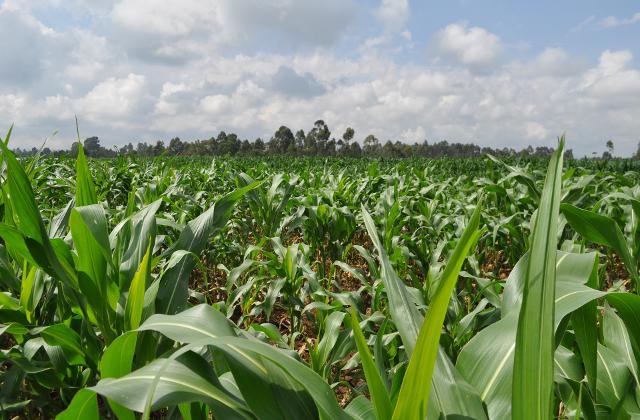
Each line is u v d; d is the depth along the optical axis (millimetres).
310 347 2281
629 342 1967
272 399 1175
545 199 862
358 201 7340
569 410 1809
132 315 1831
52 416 2322
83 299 2027
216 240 5137
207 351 1916
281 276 3404
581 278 1595
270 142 107062
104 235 1889
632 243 3455
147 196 5809
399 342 2475
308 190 8148
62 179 7496
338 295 2818
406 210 5953
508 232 4949
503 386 1220
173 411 1673
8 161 1726
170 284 2250
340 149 101125
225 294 4695
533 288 862
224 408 1145
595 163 21828
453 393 1204
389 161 32844
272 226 5734
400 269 4199
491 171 7984
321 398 1055
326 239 6012
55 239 1991
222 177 9867
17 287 2510
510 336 1324
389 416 1044
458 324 2330
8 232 1820
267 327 2471
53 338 1959
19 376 2109
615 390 1755
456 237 4953
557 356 1852
